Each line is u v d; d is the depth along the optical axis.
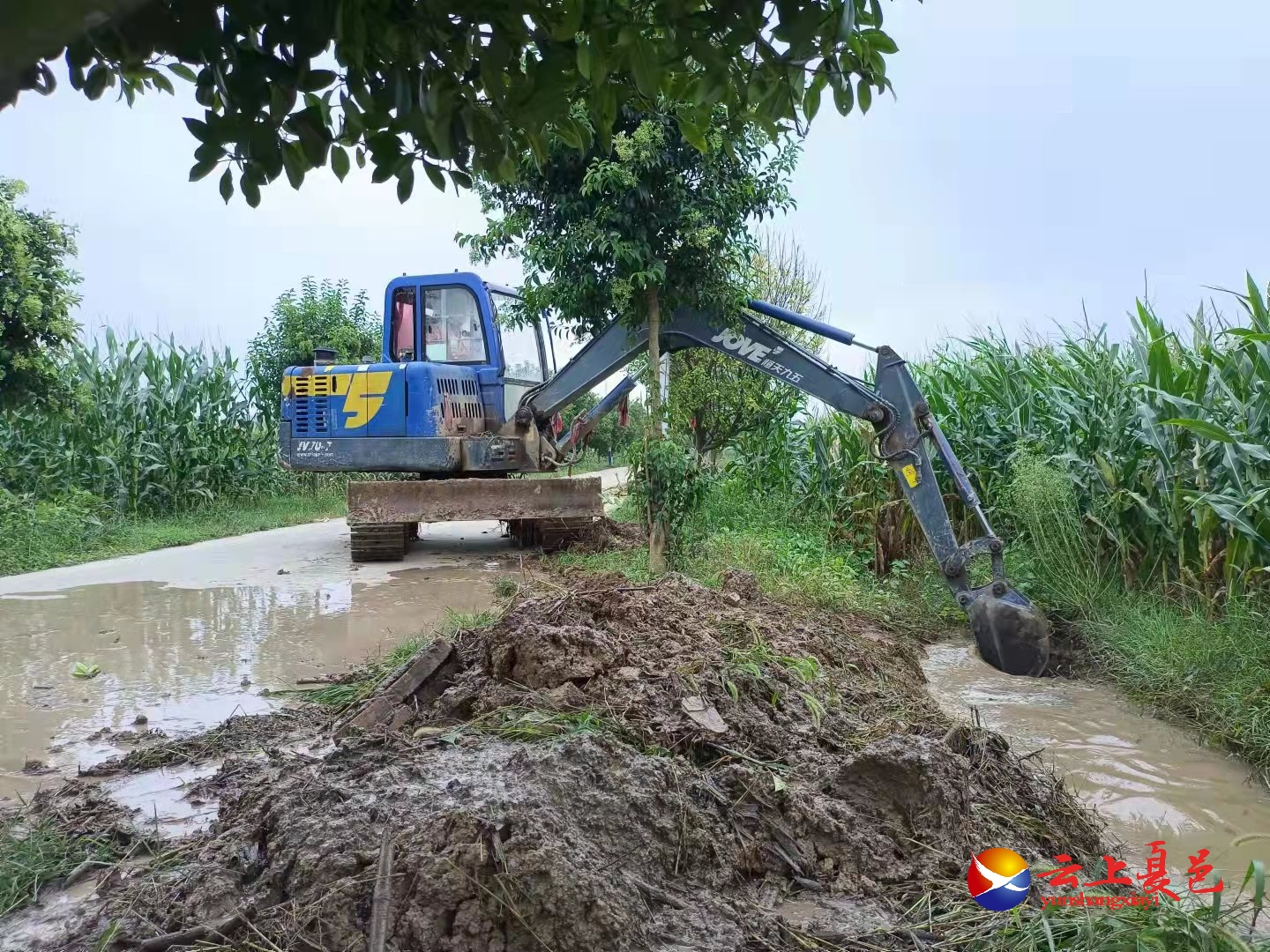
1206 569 7.61
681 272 9.58
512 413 12.55
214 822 3.75
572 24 2.22
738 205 9.68
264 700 5.70
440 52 2.34
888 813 3.73
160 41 2.19
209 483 18.52
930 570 9.88
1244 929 3.19
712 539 10.32
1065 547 8.49
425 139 2.45
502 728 4.24
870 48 2.64
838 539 11.35
